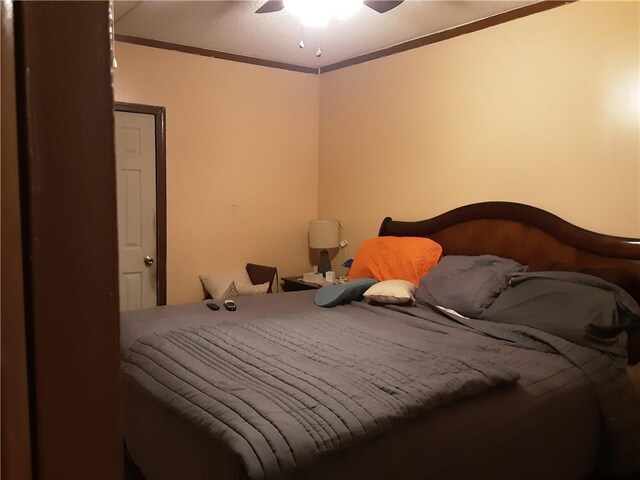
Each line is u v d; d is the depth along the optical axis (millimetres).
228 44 4160
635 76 2865
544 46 3254
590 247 2992
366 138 4480
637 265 2801
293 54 4449
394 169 4254
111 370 524
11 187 479
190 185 4316
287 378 1950
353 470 1602
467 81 3688
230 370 2070
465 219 3652
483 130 3615
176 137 4215
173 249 4281
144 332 2785
